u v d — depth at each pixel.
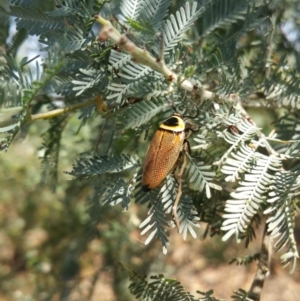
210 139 0.19
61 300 0.39
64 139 0.29
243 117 0.19
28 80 0.17
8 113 0.17
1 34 0.22
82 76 0.19
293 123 0.22
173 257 0.58
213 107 0.19
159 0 0.19
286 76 0.22
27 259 0.53
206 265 0.60
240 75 0.21
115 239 0.35
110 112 0.20
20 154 0.47
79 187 0.33
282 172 0.18
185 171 0.21
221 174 0.21
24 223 0.54
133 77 0.18
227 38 0.21
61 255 0.42
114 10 0.20
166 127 0.18
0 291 0.57
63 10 0.19
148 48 0.19
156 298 0.20
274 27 0.23
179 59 0.20
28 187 0.47
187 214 0.18
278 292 0.61
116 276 0.37
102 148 0.24
